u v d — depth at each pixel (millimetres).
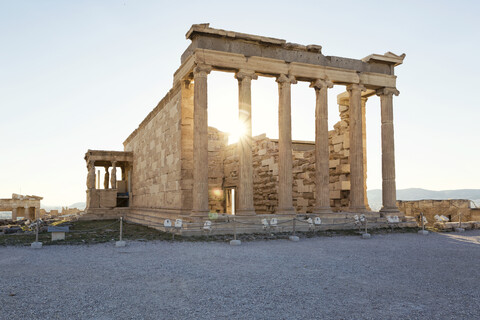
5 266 12656
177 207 25484
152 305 8445
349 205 28203
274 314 7934
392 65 28984
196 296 9148
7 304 8492
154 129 33312
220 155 36156
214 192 35469
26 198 59188
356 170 27000
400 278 11297
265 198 33500
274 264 13148
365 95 31188
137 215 36844
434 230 26078
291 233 22531
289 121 25000
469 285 10516
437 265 13359
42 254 15086
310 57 26062
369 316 7867
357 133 27172
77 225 31969
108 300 8797
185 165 24953
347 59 27344
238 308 8297
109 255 14820
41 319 7551
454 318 7809
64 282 10445
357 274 11766
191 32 22875
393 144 28469
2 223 35281
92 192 43031
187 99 25359
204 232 21188
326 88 26188
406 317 7832
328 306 8492
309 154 31781
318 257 14680
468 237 22453
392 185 28094
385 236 22328
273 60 24719
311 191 31297
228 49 23703
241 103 23922
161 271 11875
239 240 18328
